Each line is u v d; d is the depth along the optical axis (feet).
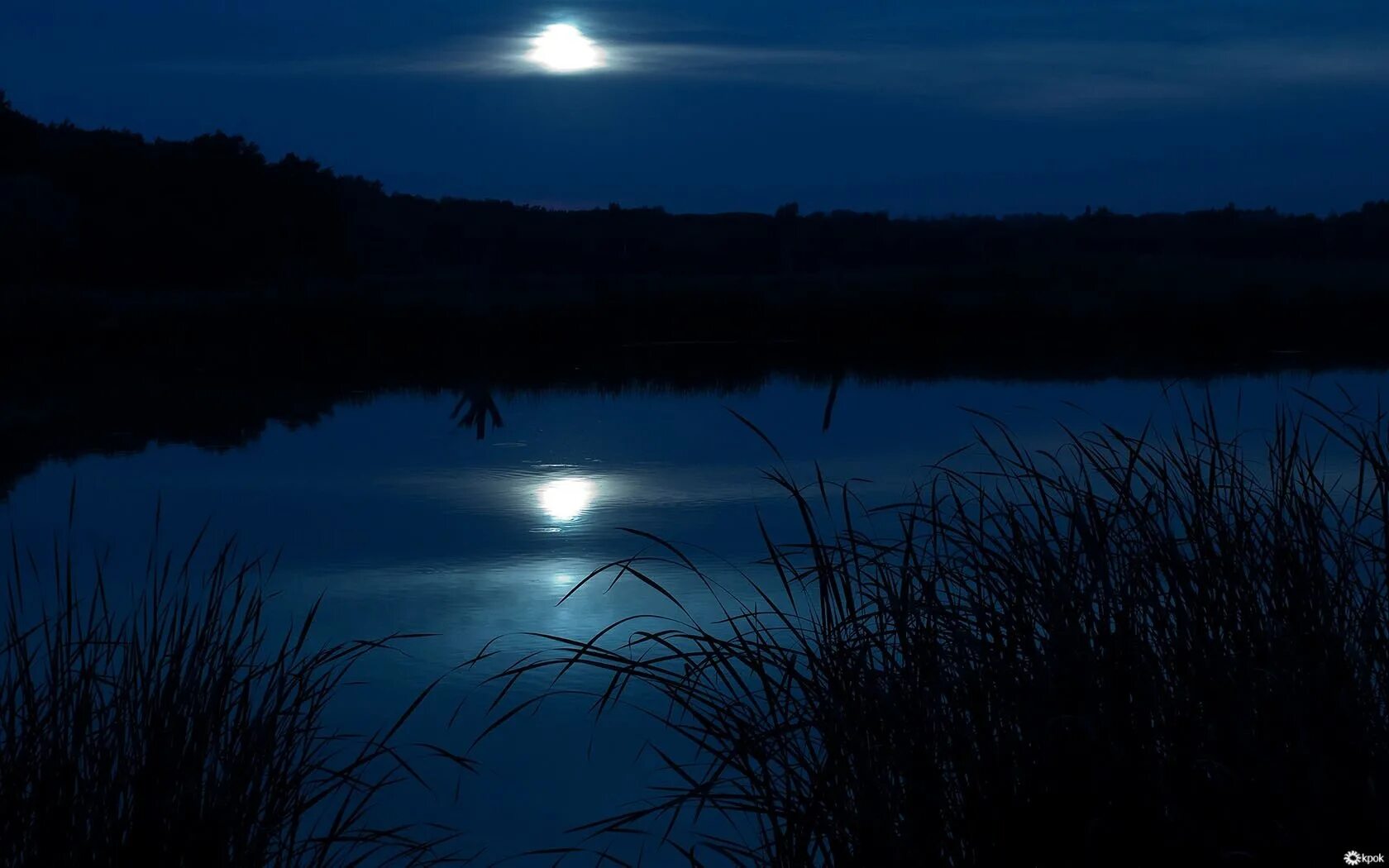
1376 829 7.11
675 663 18.04
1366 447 9.33
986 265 147.43
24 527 29.55
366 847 12.30
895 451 38.91
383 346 83.05
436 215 188.96
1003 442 38.09
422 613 21.98
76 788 8.64
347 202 175.63
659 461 39.40
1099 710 7.77
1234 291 96.63
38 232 122.52
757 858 8.52
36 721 8.80
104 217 130.93
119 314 86.58
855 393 58.44
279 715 9.91
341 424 49.34
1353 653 7.92
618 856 12.39
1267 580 8.50
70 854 8.24
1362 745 7.36
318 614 21.77
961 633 8.36
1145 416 42.52
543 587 23.94
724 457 39.78
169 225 130.62
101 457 41.09
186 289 126.11
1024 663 8.30
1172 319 89.40
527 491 34.73
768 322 91.97
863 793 8.02
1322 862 7.11
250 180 139.54
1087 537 8.53
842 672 8.52
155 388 61.77
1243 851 7.22
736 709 9.73
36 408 53.26
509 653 19.48
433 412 53.36
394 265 163.73
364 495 34.24
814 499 31.35
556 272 173.27
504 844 12.75
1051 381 61.62
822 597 8.95
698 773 14.60
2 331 78.23
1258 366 67.46
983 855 7.74
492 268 164.45
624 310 91.71
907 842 7.82
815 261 189.37
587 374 69.97
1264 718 7.54
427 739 15.92
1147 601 8.27
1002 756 7.89
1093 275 123.95
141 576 23.86
